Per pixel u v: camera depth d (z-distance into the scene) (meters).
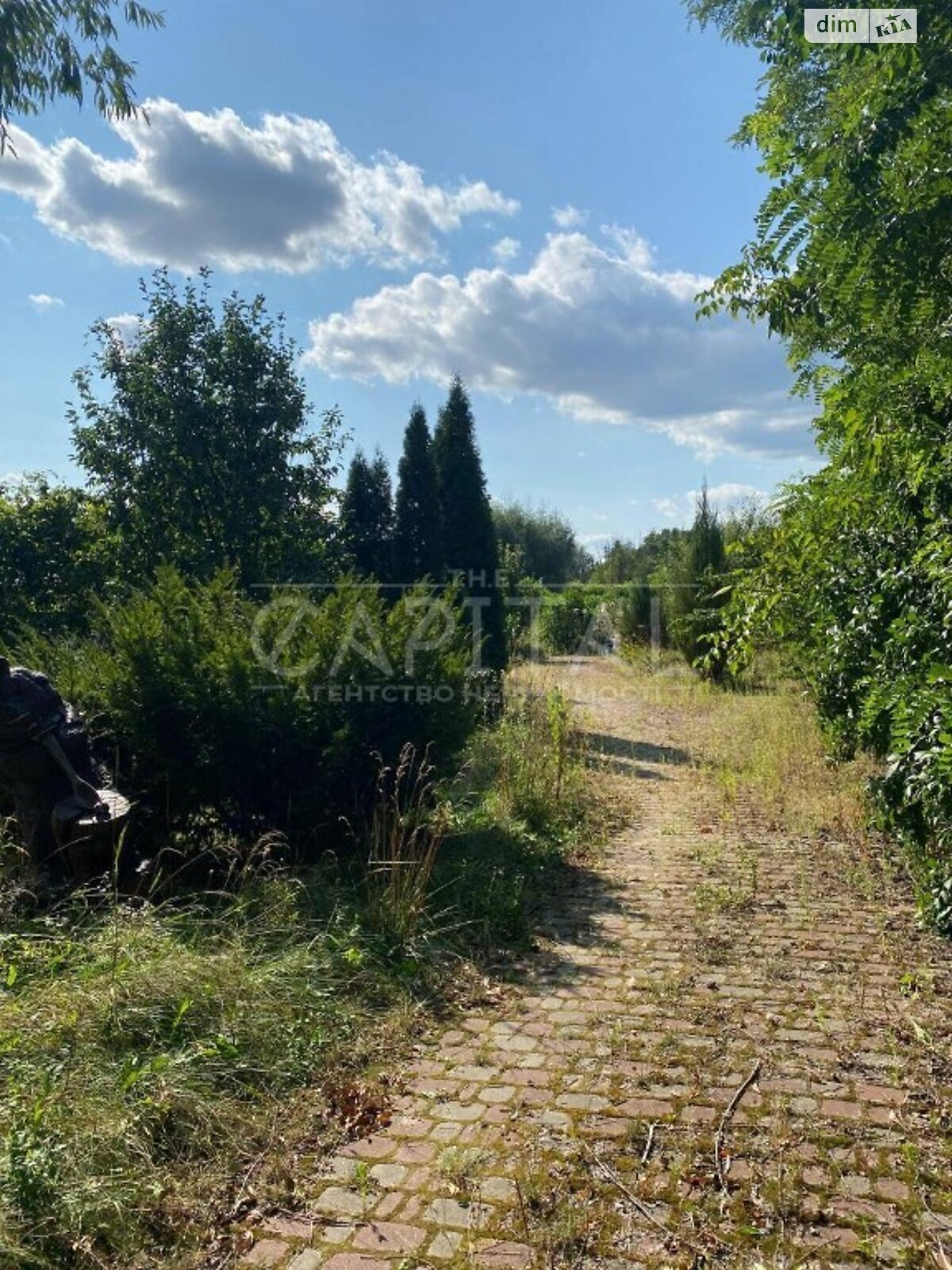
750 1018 3.66
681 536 18.66
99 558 10.41
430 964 4.29
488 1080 3.23
